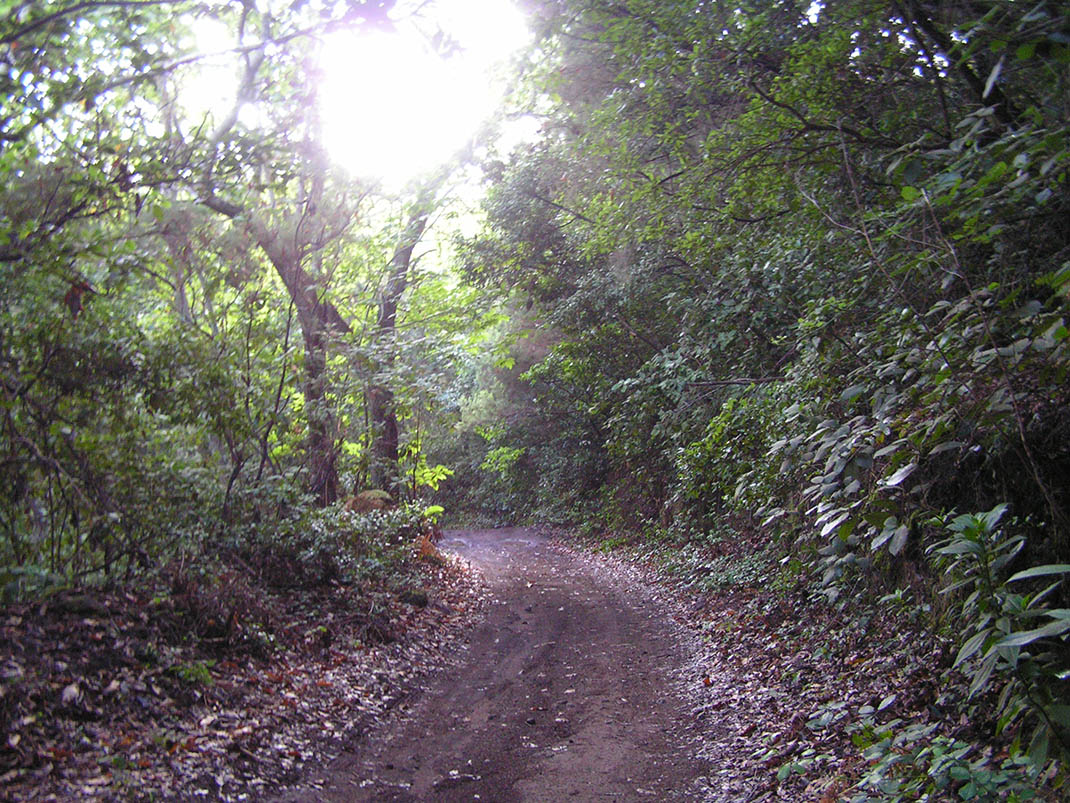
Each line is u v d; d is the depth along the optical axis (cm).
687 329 1293
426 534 1934
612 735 724
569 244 1953
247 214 1105
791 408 660
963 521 392
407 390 1423
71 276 872
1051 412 503
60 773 523
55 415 877
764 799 546
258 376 1172
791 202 799
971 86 627
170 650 747
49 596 737
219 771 586
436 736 743
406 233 1681
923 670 629
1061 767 395
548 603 1522
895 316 640
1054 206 523
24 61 713
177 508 970
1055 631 341
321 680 841
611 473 2786
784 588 1019
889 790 434
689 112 1007
